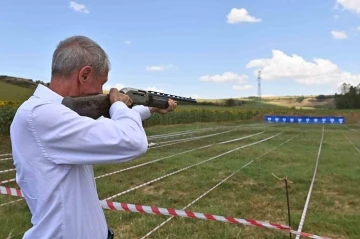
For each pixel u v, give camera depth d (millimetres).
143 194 7016
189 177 8570
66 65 1520
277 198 7008
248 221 3838
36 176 1453
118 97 1637
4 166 9078
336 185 8219
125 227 5172
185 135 21719
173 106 2174
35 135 1439
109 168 9477
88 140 1437
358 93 90875
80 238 1499
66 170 1468
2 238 4492
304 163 11305
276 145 16953
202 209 6031
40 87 1556
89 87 1588
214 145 16062
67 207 1468
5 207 5766
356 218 5801
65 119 1438
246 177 8812
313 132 28719
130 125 1511
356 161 11906
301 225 5355
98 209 1637
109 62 1642
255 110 63688
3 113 14352
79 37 1582
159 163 10508
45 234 1462
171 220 5406
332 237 5090
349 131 30938
